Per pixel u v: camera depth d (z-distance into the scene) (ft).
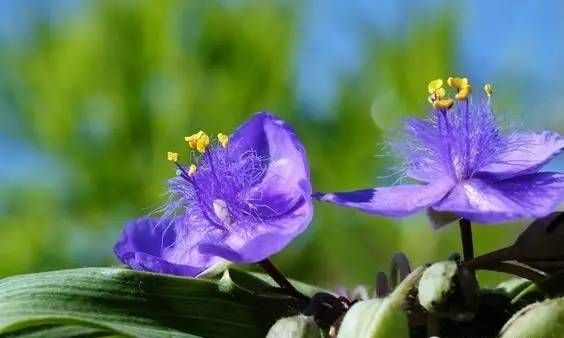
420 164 0.75
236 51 1.36
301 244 1.25
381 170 1.30
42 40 1.39
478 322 0.69
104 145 1.32
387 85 1.32
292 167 0.73
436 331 0.66
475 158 0.72
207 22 1.36
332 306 0.69
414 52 1.31
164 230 0.74
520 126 0.75
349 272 1.26
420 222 1.26
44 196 1.32
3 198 1.33
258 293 0.71
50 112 1.34
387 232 1.26
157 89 1.35
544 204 0.68
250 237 0.72
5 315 0.70
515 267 0.70
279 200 0.72
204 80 1.35
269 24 1.37
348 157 1.31
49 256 1.29
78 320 0.67
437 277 0.65
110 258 1.30
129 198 1.31
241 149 0.74
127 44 1.36
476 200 0.70
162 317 0.70
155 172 1.31
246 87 1.35
